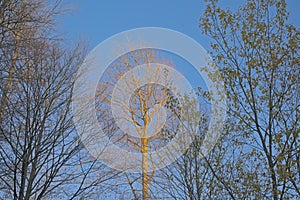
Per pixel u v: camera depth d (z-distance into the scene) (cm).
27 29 1022
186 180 981
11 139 1012
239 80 918
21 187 952
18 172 1002
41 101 1065
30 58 1001
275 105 875
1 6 899
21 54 1016
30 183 973
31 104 1052
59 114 1095
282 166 809
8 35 941
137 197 1089
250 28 934
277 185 810
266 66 905
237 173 873
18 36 979
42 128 1040
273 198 810
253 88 905
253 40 924
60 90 1124
